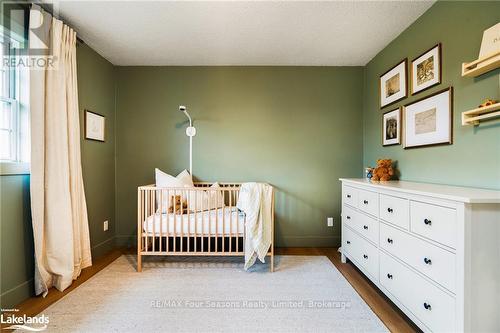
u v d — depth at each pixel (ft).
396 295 5.63
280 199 10.58
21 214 6.15
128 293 6.62
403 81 7.87
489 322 3.97
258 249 7.88
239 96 10.52
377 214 6.42
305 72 10.53
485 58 4.76
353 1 6.39
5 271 5.78
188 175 10.11
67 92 7.20
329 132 10.59
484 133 5.25
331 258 9.24
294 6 6.59
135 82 10.46
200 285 7.09
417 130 7.25
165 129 10.51
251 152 10.53
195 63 10.29
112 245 10.19
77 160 7.63
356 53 9.45
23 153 6.31
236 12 6.82
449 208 4.19
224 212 8.33
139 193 8.11
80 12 6.79
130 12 6.81
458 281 4.01
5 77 6.13
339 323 5.43
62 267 6.78
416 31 7.27
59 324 5.32
